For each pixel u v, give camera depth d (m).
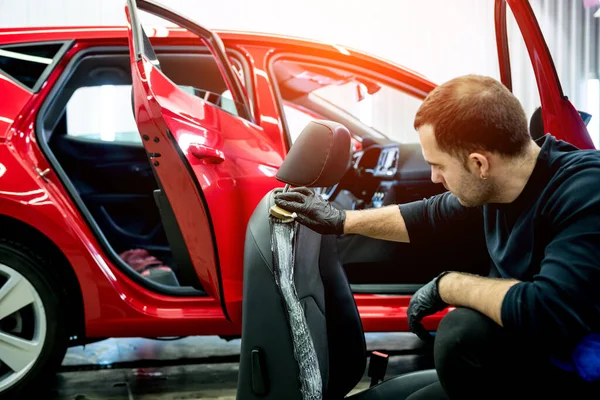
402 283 2.32
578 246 0.97
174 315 2.08
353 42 5.37
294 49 2.30
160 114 1.76
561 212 1.01
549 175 1.06
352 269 2.30
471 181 1.08
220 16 5.07
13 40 2.09
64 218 1.99
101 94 4.73
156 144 1.81
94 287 2.02
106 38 2.15
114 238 2.74
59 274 2.04
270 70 2.24
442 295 1.14
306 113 2.81
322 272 1.27
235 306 1.97
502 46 2.06
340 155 1.16
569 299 0.95
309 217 1.20
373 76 2.36
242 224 1.94
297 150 1.18
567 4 5.86
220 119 1.98
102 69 2.28
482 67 5.59
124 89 4.77
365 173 2.66
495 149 1.03
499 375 1.08
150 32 2.17
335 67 2.33
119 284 2.06
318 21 5.29
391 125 3.90
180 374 2.41
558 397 1.07
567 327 0.96
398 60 5.49
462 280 1.12
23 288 1.99
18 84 2.06
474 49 5.59
